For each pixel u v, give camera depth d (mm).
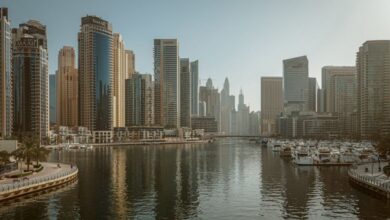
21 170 141875
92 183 139000
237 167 194375
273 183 139250
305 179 148000
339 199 108875
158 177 156250
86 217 91125
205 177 156250
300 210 97625
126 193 120000
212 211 97438
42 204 102562
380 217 89438
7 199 105500
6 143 179375
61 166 170125
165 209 99250
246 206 102688
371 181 119312
